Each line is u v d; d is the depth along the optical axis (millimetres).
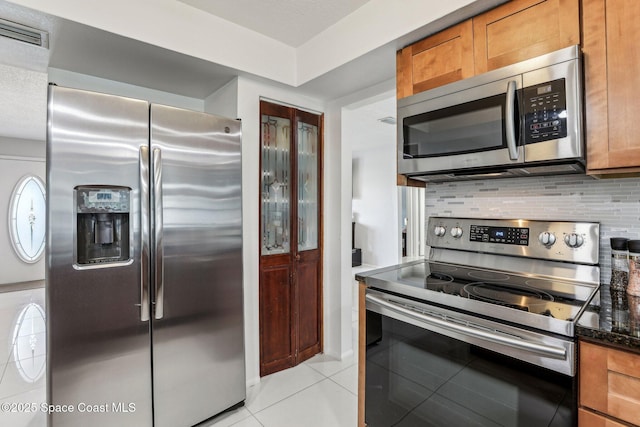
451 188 1949
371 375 1602
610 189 1396
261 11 1920
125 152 1565
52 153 1396
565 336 1000
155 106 1654
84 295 1470
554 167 1355
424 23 1554
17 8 1408
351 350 2793
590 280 1412
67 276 1431
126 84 2314
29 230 5117
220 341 1904
